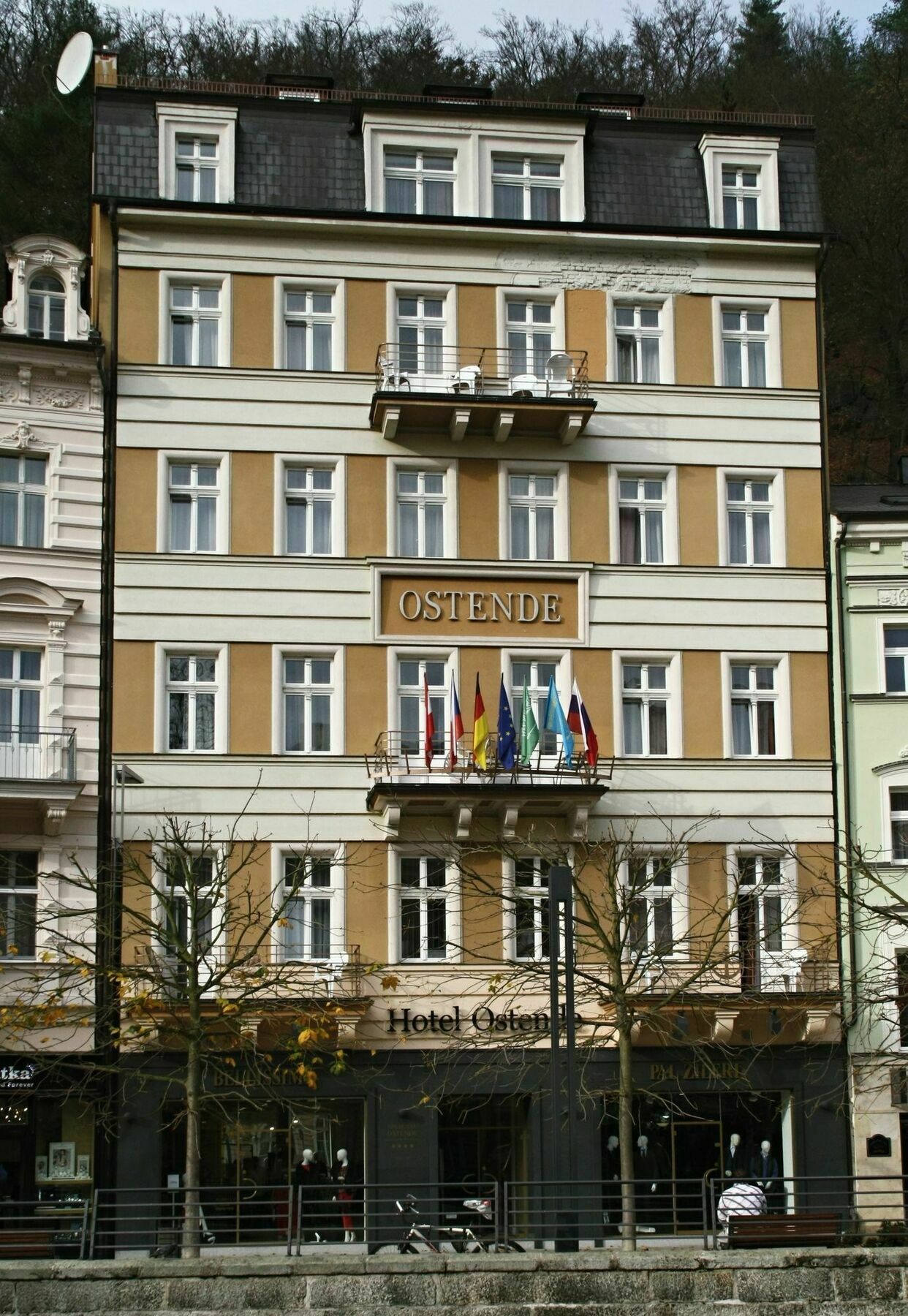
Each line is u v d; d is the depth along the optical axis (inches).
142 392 1593.3
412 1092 1509.6
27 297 1604.3
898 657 1654.8
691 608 1636.3
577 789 1531.7
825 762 1625.2
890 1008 1552.7
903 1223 1341.0
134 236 1620.3
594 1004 1545.3
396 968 1531.7
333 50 2600.9
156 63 2456.9
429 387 1621.6
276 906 1524.4
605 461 1651.1
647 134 1739.7
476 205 1674.5
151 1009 1369.3
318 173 1669.5
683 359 1681.8
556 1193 1482.5
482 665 1596.9
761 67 2699.3
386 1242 1275.8
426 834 1555.1
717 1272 1096.2
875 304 2369.6
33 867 1494.8
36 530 1552.7
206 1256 1274.6
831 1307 1098.1
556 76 2645.2
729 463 1667.1
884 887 1443.2
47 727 1515.7
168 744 1549.0
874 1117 1552.7
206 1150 1480.1
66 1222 1424.7
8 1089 1432.1
